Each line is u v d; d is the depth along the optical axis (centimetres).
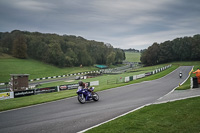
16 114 1008
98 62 12988
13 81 3030
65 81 4850
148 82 2845
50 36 11675
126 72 6838
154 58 10925
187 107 900
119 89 2092
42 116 927
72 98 1551
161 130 616
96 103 1248
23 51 9400
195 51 10131
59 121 811
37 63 9069
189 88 1725
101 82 3778
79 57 10950
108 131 634
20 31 12238
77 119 834
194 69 5844
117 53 13862
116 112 948
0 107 1218
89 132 639
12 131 698
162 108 934
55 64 9675
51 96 1788
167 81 2953
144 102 1209
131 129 639
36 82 4909
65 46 11419
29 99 1664
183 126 639
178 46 10938
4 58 8700
